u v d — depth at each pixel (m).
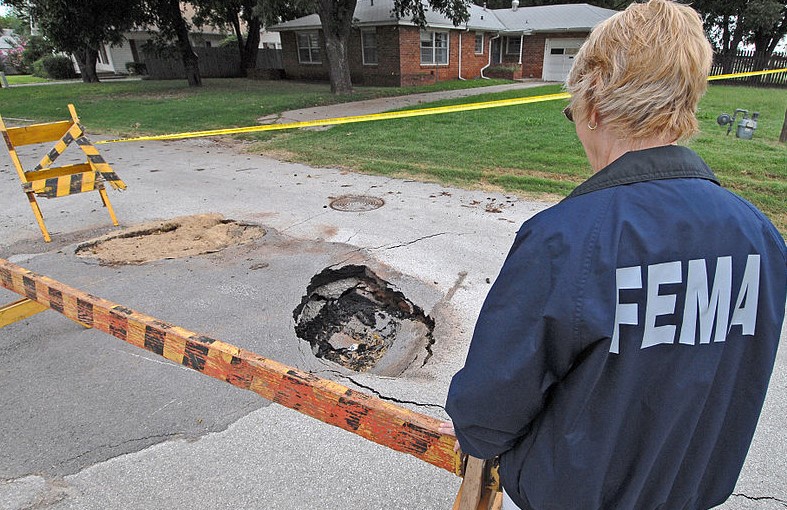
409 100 15.94
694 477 1.04
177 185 7.16
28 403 2.83
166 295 3.99
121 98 18.73
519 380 0.92
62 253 4.85
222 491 2.27
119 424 2.67
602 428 0.93
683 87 0.89
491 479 1.42
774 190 5.91
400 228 5.30
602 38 0.97
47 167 5.49
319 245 4.91
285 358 3.20
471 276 4.25
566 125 10.76
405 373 3.11
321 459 2.43
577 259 0.86
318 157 8.70
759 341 0.96
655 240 0.86
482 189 6.61
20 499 2.24
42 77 38.62
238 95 18.53
